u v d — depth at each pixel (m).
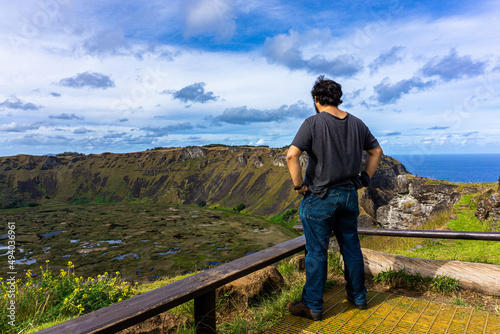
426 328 1.84
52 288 4.47
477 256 4.99
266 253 2.46
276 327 1.96
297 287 2.72
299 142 1.95
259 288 2.75
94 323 1.28
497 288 2.40
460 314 2.03
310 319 2.04
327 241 2.07
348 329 1.86
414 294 2.58
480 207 10.60
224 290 2.65
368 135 2.13
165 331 2.22
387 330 1.83
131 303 1.50
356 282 2.14
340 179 1.97
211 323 1.89
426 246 6.90
